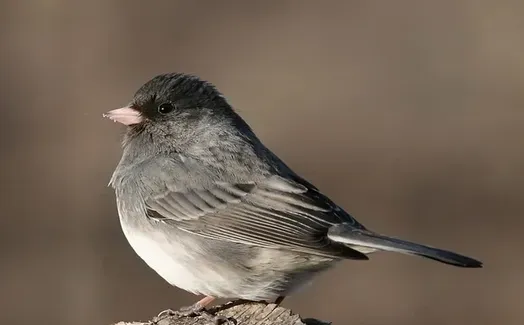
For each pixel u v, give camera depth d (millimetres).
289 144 16953
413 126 17547
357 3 22875
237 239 7680
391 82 19203
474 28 20953
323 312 12250
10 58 19344
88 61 19344
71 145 16391
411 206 14812
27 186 15148
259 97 18547
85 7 21297
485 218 14523
